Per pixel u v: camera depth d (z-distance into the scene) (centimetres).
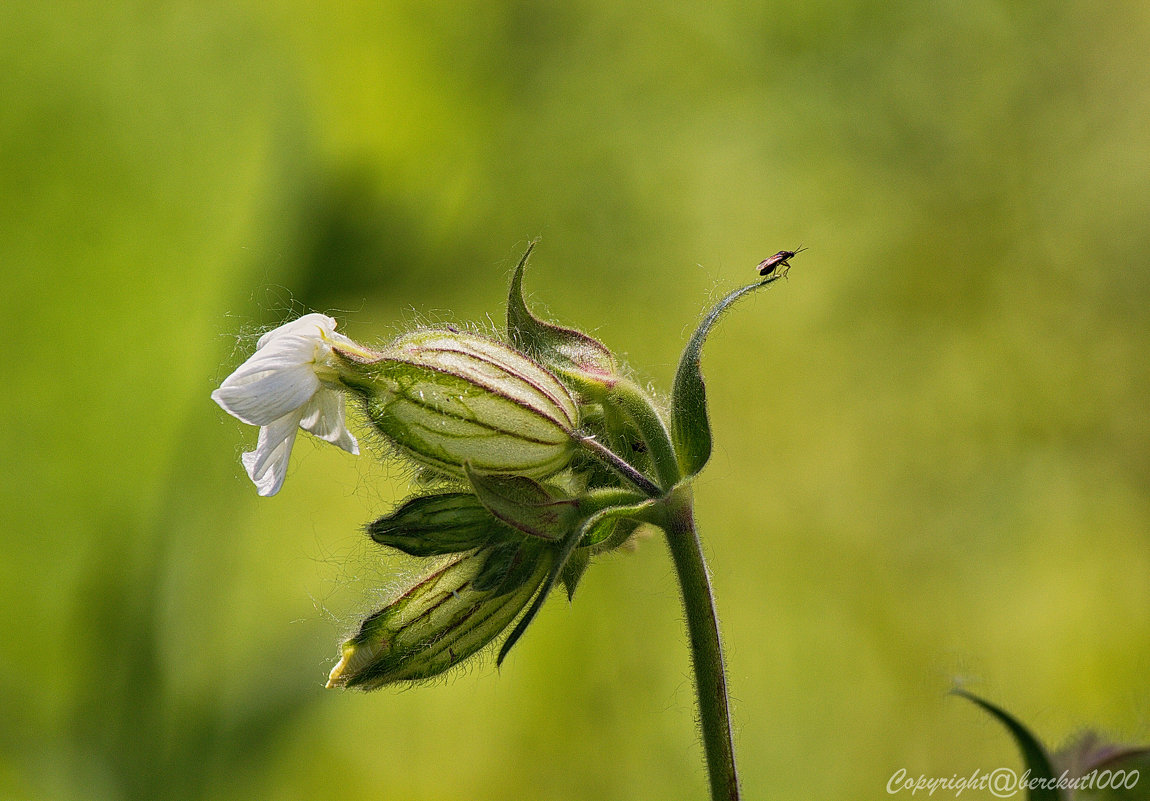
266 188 65
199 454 56
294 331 41
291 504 66
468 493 41
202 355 71
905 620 68
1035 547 69
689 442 41
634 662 64
